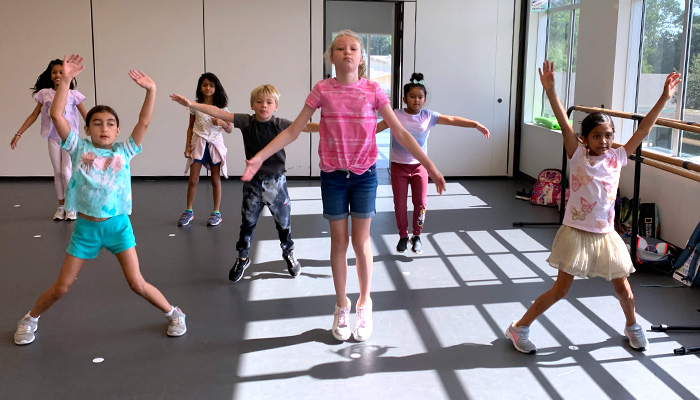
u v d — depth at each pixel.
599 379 2.83
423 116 4.23
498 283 4.04
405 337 3.25
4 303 3.67
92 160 2.91
